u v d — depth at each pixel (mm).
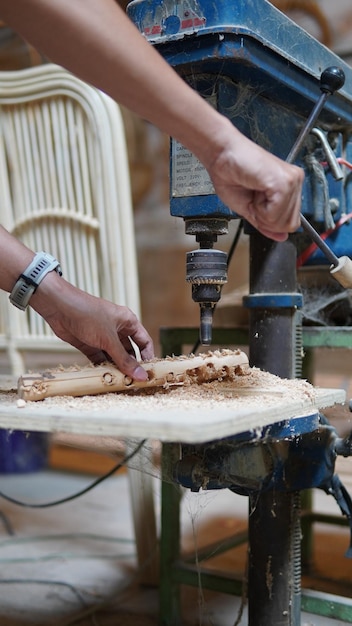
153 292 3484
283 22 973
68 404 831
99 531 1880
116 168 1538
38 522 1963
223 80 927
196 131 772
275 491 1042
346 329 1226
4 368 2053
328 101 1091
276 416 791
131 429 687
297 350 1114
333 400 970
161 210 3334
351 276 1017
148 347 1081
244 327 1385
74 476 2486
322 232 1197
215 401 839
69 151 1594
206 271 898
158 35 926
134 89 756
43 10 723
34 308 986
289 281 1104
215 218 928
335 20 2432
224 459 902
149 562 1526
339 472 1225
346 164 1198
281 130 1049
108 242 1558
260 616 1062
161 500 1358
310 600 1181
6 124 1673
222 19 878
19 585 1513
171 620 1330
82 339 965
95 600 1438
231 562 1623
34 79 1595
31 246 1699
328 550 1745
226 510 2010
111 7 756
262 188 766
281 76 969
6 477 2492
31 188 1678
